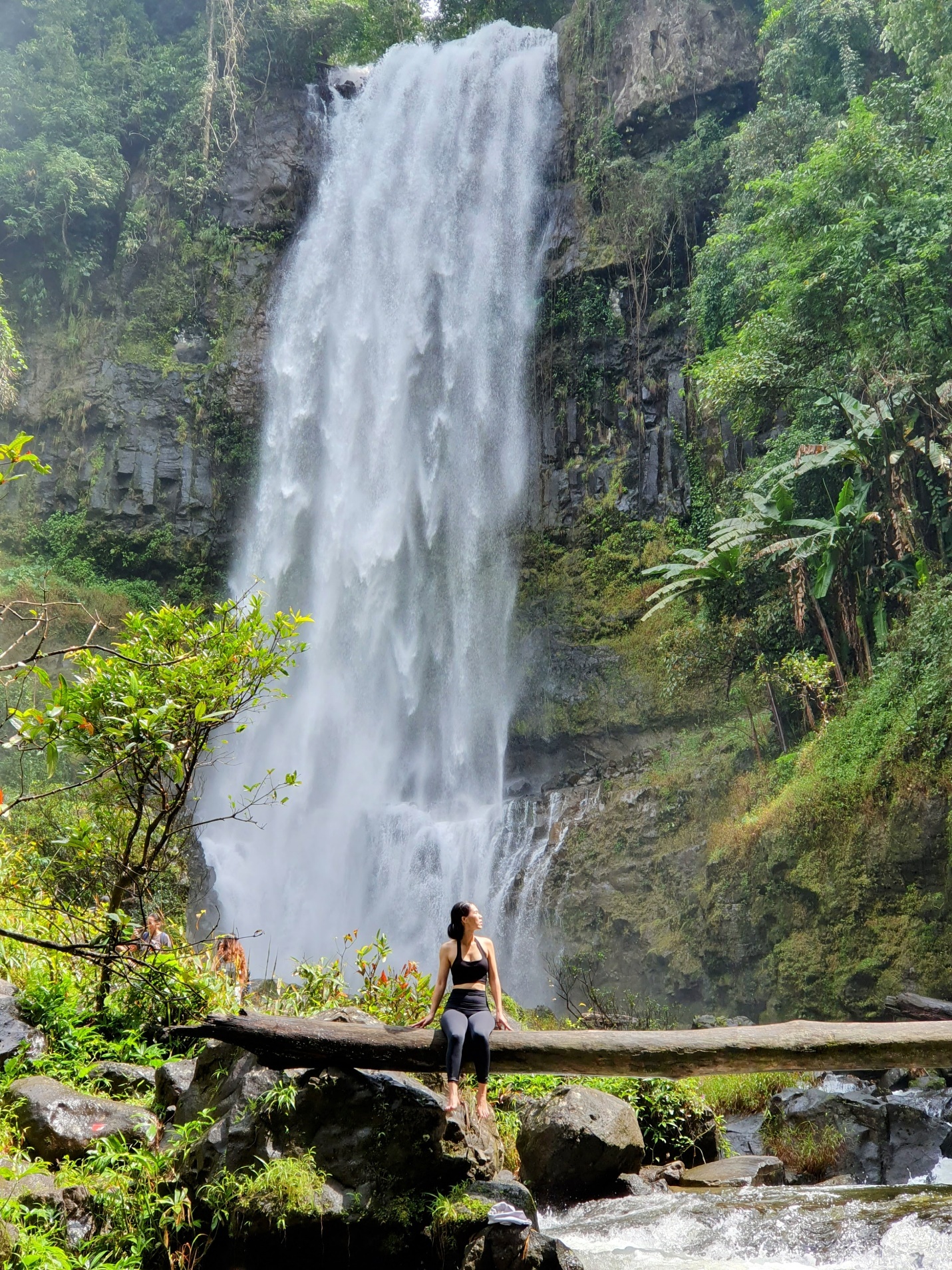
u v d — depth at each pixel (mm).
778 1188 8344
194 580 35719
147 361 36656
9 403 33625
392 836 31766
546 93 37844
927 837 18062
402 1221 5707
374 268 38188
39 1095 6500
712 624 25672
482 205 37656
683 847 25531
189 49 40062
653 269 34031
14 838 10430
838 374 22203
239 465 36781
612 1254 6719
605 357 34531
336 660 35594
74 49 39125
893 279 19250
